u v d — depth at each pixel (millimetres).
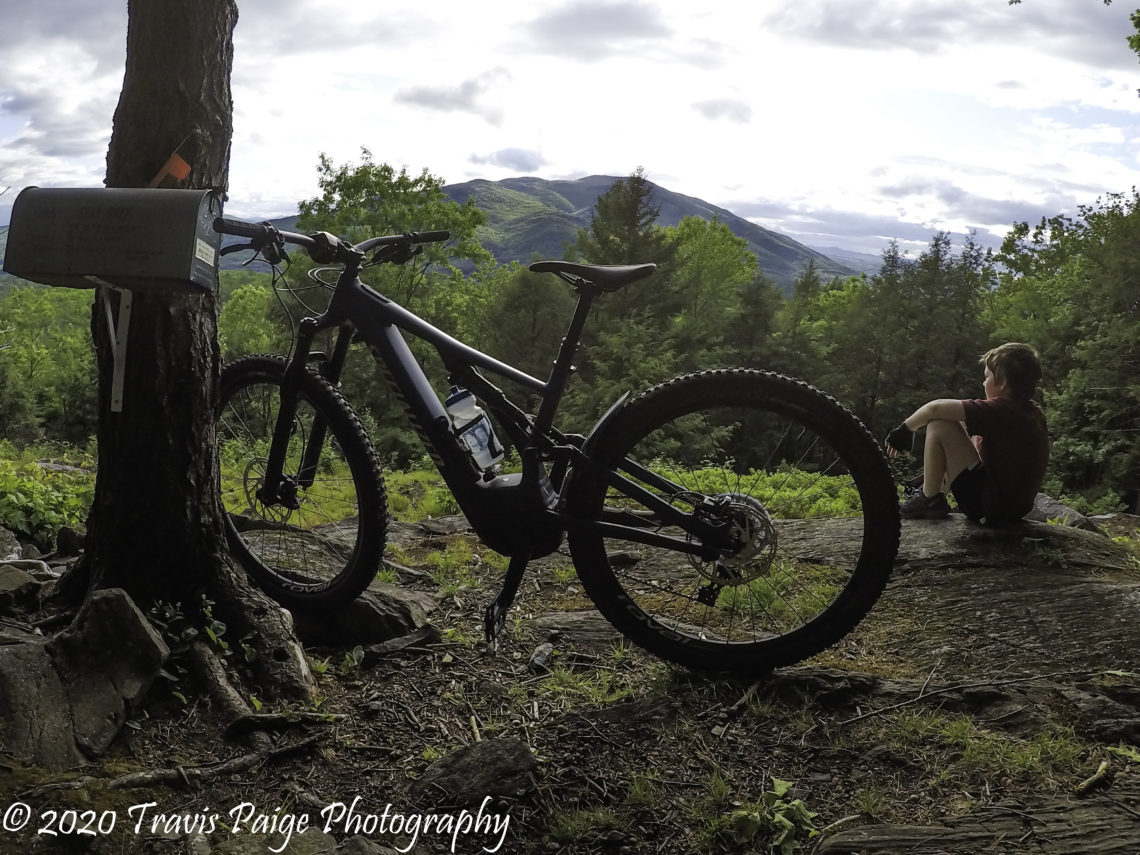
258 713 2594
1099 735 2418
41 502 4602
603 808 2271
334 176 40969
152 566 2908
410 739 2600
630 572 3824
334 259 2994
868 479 2711
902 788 2271
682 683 2830
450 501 7035
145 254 2375
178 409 2889
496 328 36469
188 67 2748
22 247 2430
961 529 4191
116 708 2492
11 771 2252
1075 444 23406
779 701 2697
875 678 2766
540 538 2842
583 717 2668
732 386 2748
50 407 47844
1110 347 24078
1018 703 2592
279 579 3273
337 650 3143
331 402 3146
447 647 3117
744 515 2701
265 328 43000
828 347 37312
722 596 3488
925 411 4223
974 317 35906
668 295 37125
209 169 2814
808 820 2160
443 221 40719
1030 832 2021
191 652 2752
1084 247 27562
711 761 2434
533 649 3121
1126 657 2887
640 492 2766
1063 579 3594
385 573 3734
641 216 37344
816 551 3971
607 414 2828
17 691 2416
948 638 3143
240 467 3496
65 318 63219
